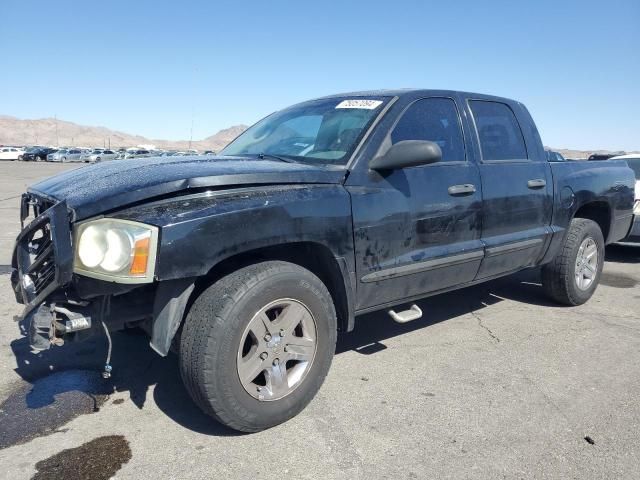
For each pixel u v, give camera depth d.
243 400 2.88
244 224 2.87
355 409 3.33
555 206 4.94
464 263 4.09
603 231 5.91
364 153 3.55
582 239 5.33
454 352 4.27
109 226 2.65
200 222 2.73
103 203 2.72
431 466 2.77
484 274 4.43
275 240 2.99
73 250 2.69
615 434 3.10
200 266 2.74
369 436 3.04
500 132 4.62
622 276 7.07
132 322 3.17
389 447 2.93
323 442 2.97
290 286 3.01
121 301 2.93
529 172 4.68
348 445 2.95
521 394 3.57
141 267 2.62
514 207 4.48
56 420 3.19
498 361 4.11
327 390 3.58
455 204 3.97
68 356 4.11
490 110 4.62
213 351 2.75
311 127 4.05
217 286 2.86
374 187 3.51
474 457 2.85
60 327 2.76
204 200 2.87
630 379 3.82
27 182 24.12
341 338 4.55
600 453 2.91
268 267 2.99
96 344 4.36
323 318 3.20
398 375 3.83
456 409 3.35
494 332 4.74
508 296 5.87
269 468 2.73
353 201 3.37
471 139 4.30
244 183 3.03
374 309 3.69
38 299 2.80
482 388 3.65
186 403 3.41
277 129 4.32
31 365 3.95
